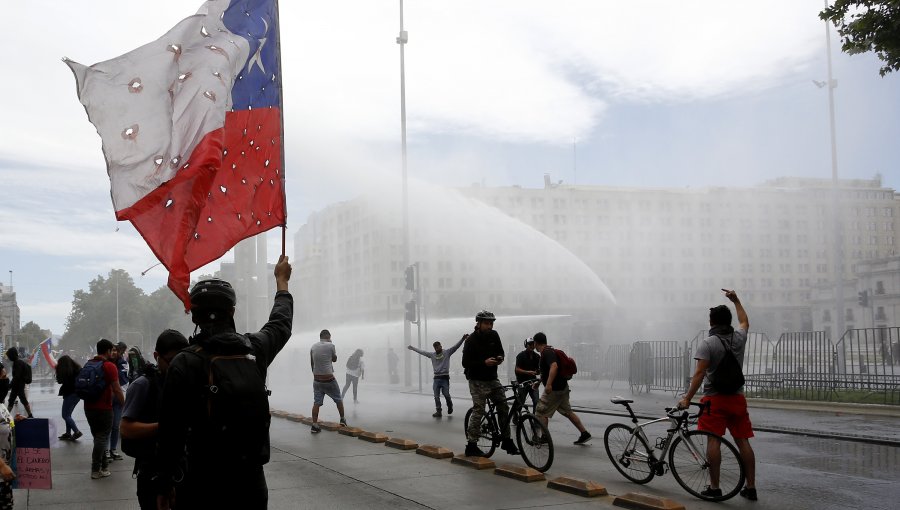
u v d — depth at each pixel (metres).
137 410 5.10
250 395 3.47
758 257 89.44
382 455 11.12
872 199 110.56
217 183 5.05
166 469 3.45
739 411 7.86
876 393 17.12
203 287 3.71
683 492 8.31
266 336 3.88
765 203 90.50
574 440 12.75
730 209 89.50
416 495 8.14
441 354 17.47
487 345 10.24
